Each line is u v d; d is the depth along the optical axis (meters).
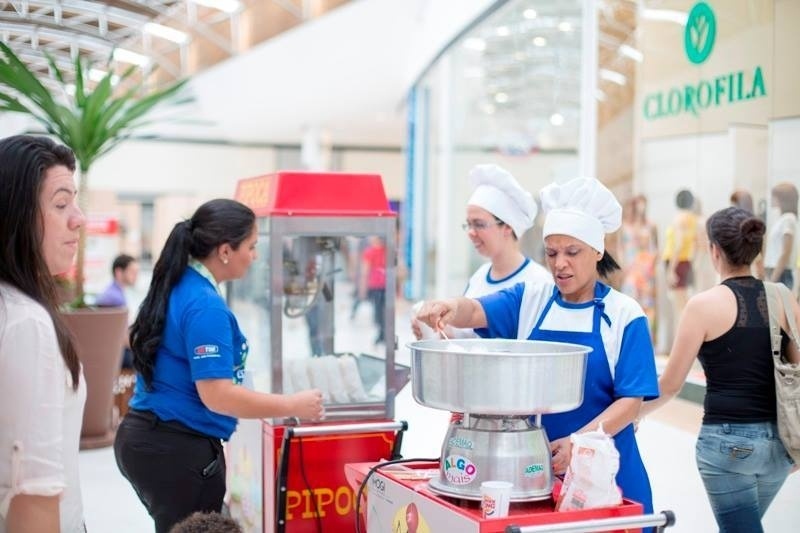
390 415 3.22
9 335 1.45
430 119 14.16
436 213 14.05
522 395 1.76
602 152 7.66
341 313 3.55
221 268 2.67
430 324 2.30
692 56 6.73
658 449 5.33
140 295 13.27
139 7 4.76
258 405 2.52
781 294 2.62
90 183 19.11
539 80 9.88
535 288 2.44
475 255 11.76
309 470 3.11
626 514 1.83
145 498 2.65
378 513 2.16
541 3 8.77
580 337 2.23
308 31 11.62
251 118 17.11
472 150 11.76
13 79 4.99
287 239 3.33
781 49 5.82
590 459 1.83
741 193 6.18
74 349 1.58
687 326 2.61
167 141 19.56
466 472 1.87
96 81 6.08
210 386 2.48
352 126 18.75
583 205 2.21
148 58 6.04
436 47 11.79
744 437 2.57
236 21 10.06
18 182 1.52
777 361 2.54
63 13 4.59
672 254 7.00
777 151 5.82
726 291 2.62
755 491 2.63
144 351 2.55
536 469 1.88
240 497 3.59
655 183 7.21
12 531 1.45
